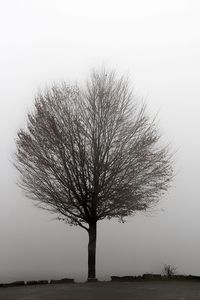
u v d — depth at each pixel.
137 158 21.31
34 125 21.69
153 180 21.39
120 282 19.53
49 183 21.56
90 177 21.27
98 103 21.92
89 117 21.67
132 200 20.98
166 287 17.42
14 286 19.08
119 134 21.62
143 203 21.38
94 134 21.44
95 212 21.50
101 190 21.11
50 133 21.31
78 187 21.25
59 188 21.53
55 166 21.34
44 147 21.38
